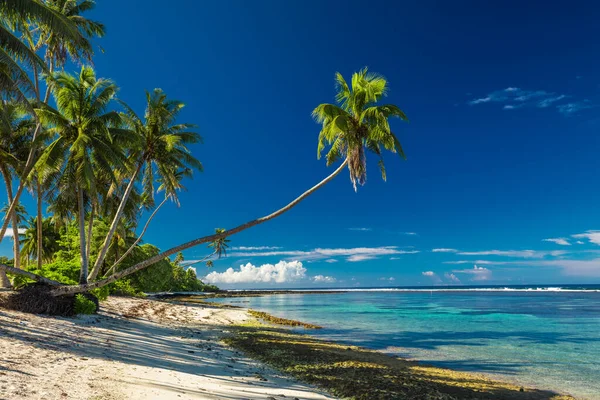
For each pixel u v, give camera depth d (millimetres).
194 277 114812
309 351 18141
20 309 17172
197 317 32250
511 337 25156
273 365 14656
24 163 27000
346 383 12359
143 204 32594
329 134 18703
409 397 11234
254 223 18328
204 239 18234
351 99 18922
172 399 7625
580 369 15867
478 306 58688
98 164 23641
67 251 46812
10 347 9875
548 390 12625
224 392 9070
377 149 19766
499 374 14906
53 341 12047
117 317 23219
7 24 14805
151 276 55906
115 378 8609
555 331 28047
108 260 47781
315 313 45750
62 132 23625
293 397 9734
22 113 23141
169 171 30109
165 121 27703
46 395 6406
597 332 27484
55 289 18781
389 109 17812
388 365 15867
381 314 44250
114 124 24406
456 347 21234
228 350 17203
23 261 50969
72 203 26391
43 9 13461
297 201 18625
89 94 23922
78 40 14516
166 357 13102
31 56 14000
